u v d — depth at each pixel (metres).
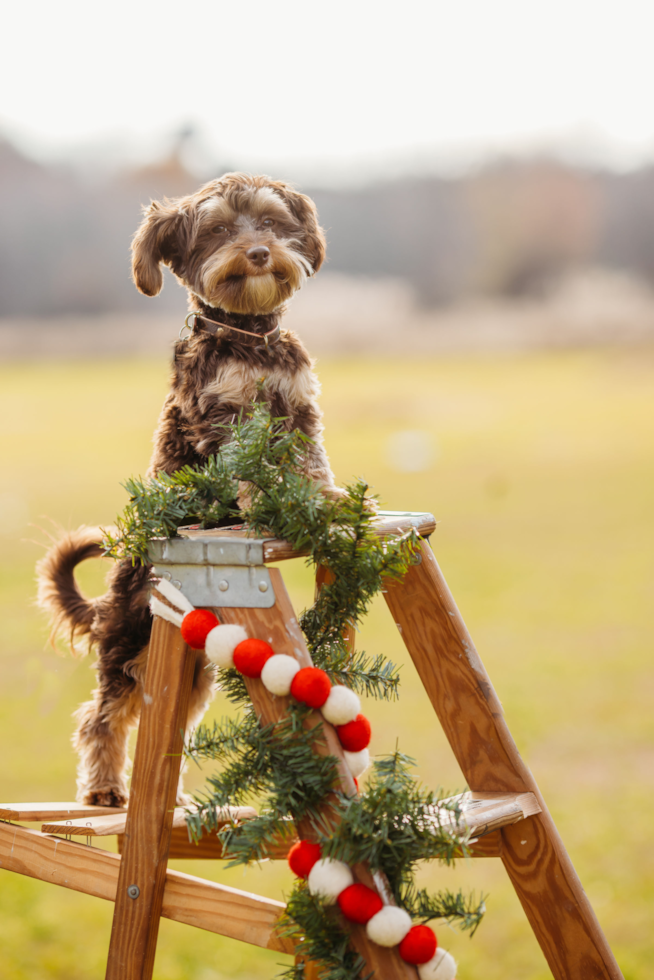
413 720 6.12
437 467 16.16
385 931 1.59
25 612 8.39
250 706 1.85
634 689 6.39
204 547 1.81
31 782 5.09
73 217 42.09
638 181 46.84
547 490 14.10
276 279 2.41
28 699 6.45
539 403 23.80
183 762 2.34
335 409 22.81
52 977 3.46
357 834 1.61
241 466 1.82
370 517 1.88
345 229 45.75
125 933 1.94
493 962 3.54
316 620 1.92
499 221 45.72
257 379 2.29
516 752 2.19
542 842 2.15
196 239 2.50
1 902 4.14
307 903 1.65
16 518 11.98
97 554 2.74
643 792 4.86
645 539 11.08
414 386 27.17
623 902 3.82
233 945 3.87
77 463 16.47
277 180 2.73
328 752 1.70
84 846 2.09
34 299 41.75
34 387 29.22
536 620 8.12
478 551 10.76
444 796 2.18
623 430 19.45
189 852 2.46
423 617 2.23
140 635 2.57
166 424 2.48
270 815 1.70
